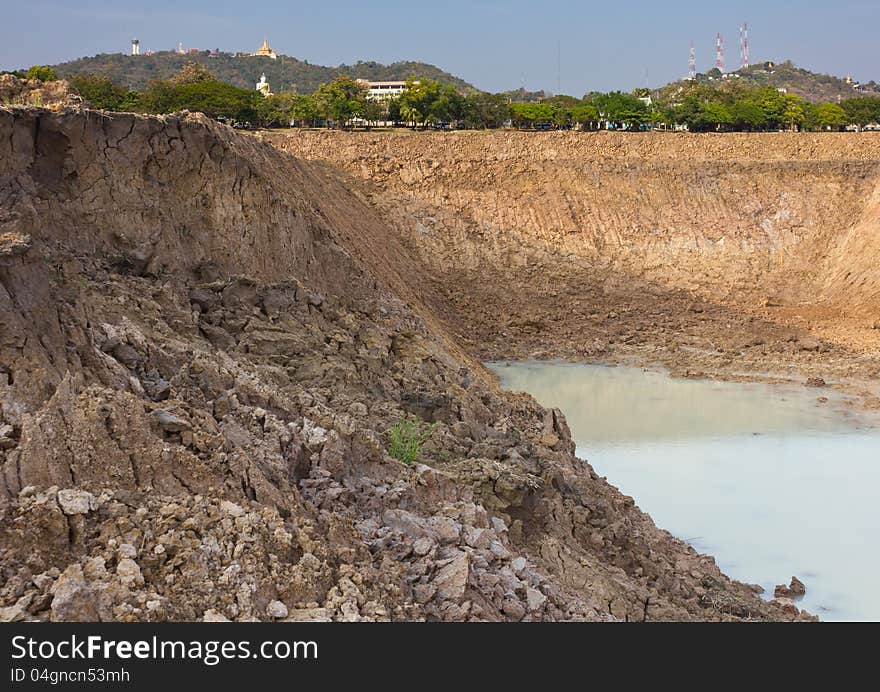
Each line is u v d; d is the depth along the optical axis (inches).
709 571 895.1
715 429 1482.5
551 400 1681.8
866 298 2500.0
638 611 673.0
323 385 845.8
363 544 546.9
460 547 591.8
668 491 1186.0
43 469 458.6
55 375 514.6
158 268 925.8
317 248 1321.4
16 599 411.8
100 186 916.0
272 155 1868.8
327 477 607.5
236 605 443.5
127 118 970.7
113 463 482.9
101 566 432.8
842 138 3139.8
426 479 653.9
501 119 3890.3
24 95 1205.7
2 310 502.0
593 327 2313.0
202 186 1071.6
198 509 481.7
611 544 780.6
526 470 794.8
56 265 722.8
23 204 759.1
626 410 1609.3
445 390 982.4
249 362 803.4
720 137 3105.3
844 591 908.0
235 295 940.6
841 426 1507.1
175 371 649.6
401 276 2197.3
